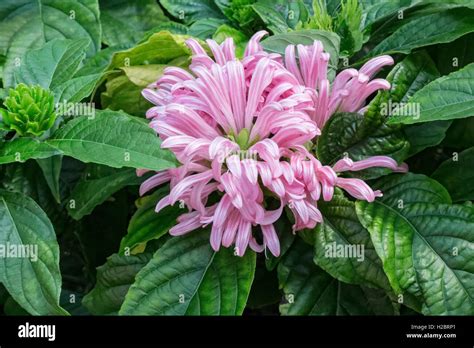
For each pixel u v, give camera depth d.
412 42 1.04
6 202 0.94
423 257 0.88
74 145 0.89
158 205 0.91
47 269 0.89
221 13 1.25
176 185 0.88
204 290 0.91
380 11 1.12
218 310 0.89
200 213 0.91
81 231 1.14
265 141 0.87
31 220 0.92
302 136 0.89
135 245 0.96
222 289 0.90
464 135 1.05
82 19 1.19
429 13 1.12
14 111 0.94
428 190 0.94
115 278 1.00
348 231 0.93
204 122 0.90
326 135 0.96
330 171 0.89
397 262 0.88
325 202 0.95
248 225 0.89
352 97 0.96
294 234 0.95
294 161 0.88
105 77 1.08
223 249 0.93
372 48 1.14
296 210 0.88
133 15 1.27
